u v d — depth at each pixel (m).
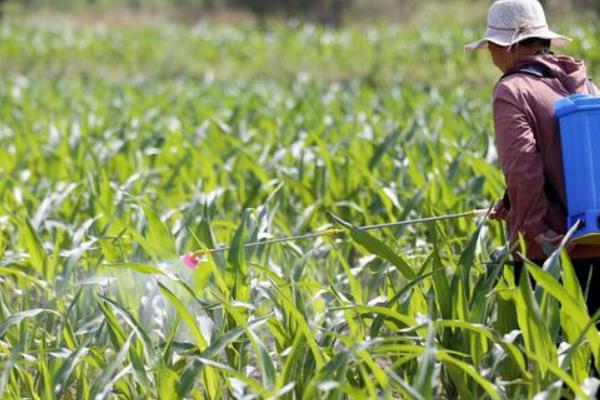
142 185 16.55
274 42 54.78
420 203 14.45
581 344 8.00
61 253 11.42
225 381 8.84
